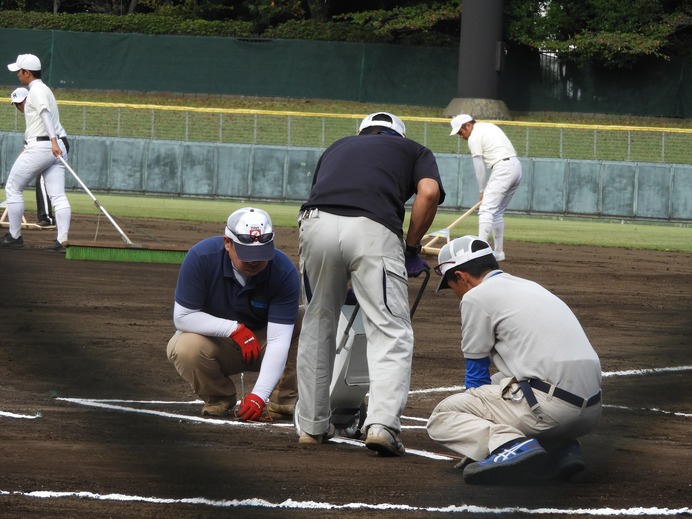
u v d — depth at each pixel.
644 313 24.59
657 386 16.62
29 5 95.94
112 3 96.88
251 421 13.44
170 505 9.21
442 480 10.53
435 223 49.50
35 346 17.70
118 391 14.88
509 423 10.77
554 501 9.82
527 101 80.12
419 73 79.50
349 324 12.34
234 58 79.94
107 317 20.83
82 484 9.77
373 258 11.50
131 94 79.88
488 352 11.12
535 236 45.00
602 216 55.56
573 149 71.94
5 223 35.44
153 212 47.56
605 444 12.63
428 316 23.17
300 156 57.72
